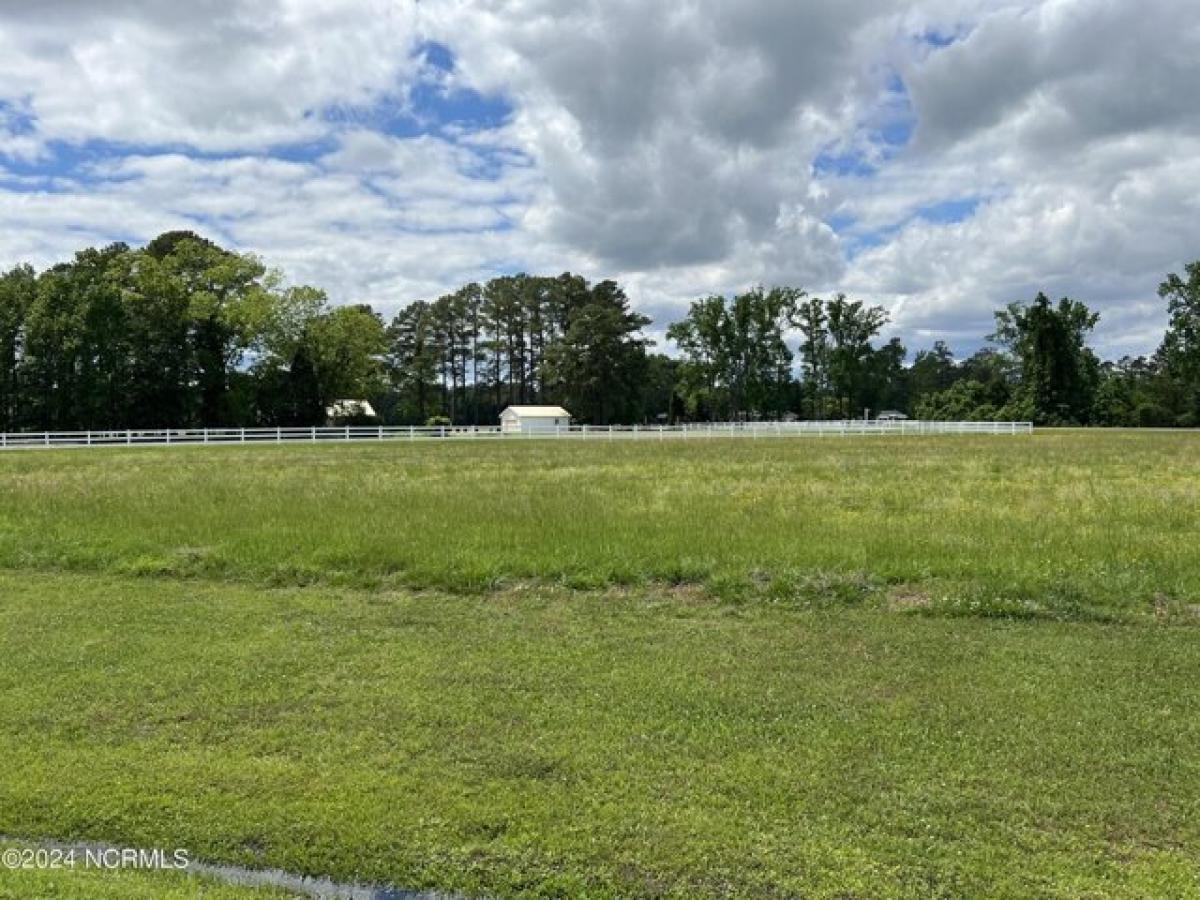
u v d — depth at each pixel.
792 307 88.44
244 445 40.94
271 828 4.08
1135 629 7.16
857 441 42.44
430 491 15.97
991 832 3.92
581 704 5.59
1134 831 3.92
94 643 7.12
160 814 4.22
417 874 3.73
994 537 10.25
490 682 6.05
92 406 53.25
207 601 8.60
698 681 6.00
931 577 8.65
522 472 22.56
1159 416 70.69
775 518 12.06
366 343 67.56
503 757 4.80
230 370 60.22
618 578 9.05
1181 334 66.44
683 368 87.94
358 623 7.71
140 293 56.59
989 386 79.69
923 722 5.20
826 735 5.03
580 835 3.97
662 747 4.90
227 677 6.21
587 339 82.00
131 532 11.69
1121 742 4.87
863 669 6.22
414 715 5.44
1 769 4.70
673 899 3.49
